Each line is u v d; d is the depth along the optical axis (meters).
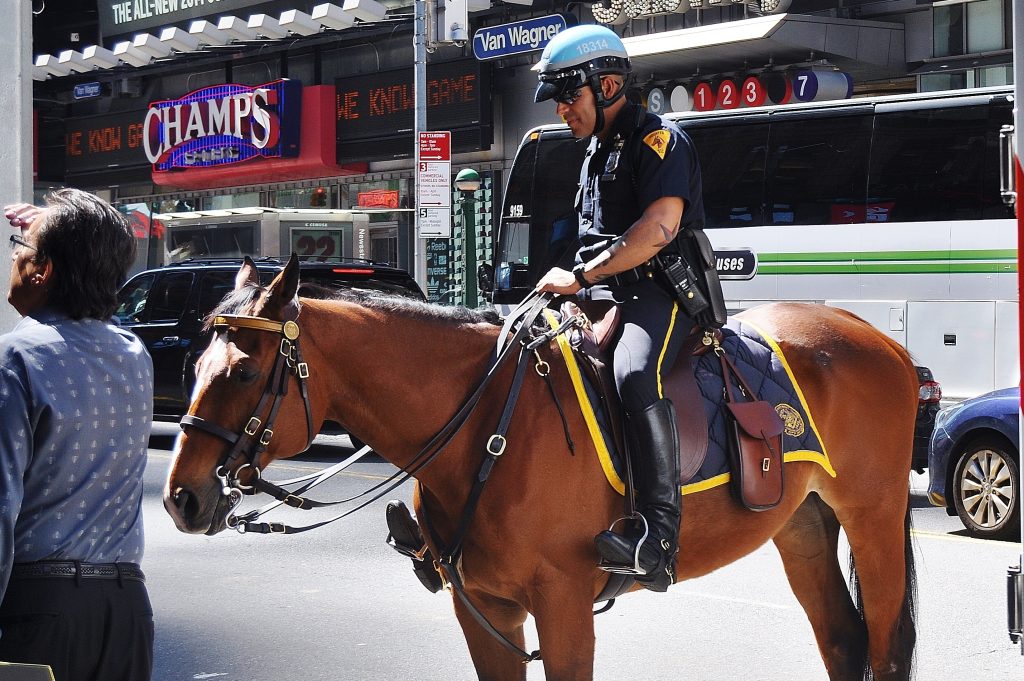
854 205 14.92
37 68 30.52
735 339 4.71
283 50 27.78
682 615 7.04
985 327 13.99
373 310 4.11
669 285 4.33
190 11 29.70
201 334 3.88
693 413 4.33
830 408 4.83
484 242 24.50
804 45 18.28
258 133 27.22
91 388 2.98
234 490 3.68
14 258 3.09
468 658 6.21
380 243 26.34
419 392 4.08
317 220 25.81
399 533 4.39
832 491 4.86
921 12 18.83
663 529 4.07
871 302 14.75
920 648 6.30
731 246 15.75
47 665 2.82
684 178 4.25
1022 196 4.56
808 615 5.16
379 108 25.77
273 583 7.89
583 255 4.41
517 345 4.14
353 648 6.39
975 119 14.22
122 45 28.23
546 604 4.01
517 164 17.56
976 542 9.20
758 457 4.43
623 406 4.16
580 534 4.05
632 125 4.36
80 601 2.96
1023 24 4.53
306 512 10.40
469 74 23.88
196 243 26.58
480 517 4.00
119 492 3.06
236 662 6.14
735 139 15.81
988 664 6.02
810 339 4.95
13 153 5.30
